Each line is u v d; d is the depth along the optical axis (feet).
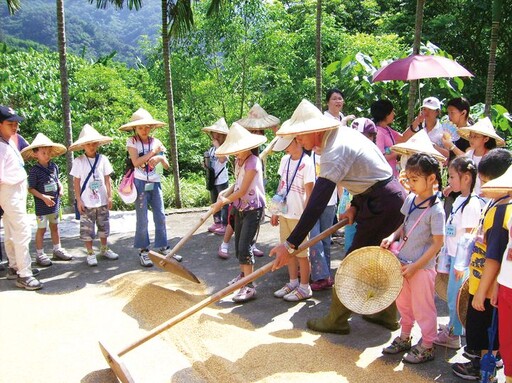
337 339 12.99
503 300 9.37
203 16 37.14
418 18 21.74
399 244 11.95
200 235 23.31
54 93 38.55
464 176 11.80
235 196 15.07
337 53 40.09
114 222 25.35
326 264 16.33
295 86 39.34
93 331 13.57
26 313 14.56
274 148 15.80
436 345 12.62
